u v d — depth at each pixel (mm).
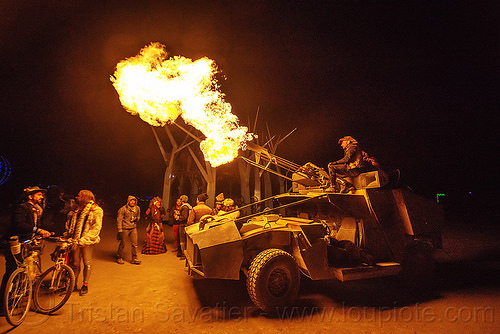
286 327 3830
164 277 5887
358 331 3740
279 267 4285
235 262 4312
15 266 3963
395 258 4871
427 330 3773
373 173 5055
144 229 13133
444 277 6023
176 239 7969
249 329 3770
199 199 7223
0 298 3996
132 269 6441
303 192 6133
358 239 4973
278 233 4727
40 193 4465
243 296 4938
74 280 4348
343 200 4805
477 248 9039
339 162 5281
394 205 5039
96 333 3600
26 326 3723
